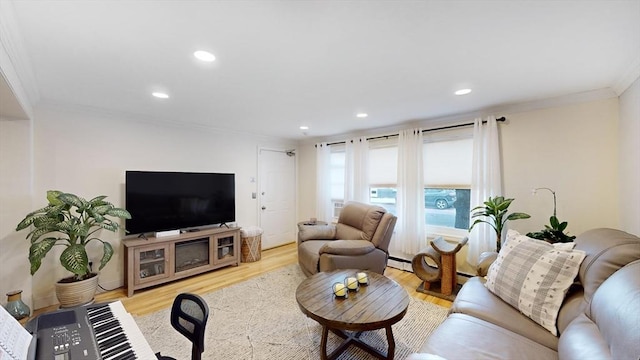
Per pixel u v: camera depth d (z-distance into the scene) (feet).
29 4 3.95
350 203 12.51
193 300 3.94
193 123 12.53
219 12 4.26
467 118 10.85
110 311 3.84
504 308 5.15
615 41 5.20
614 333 3.02
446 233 11.62
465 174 10.98
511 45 5.37
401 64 6.23
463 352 3.92
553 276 4.81
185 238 11.12
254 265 13.12
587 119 8.38
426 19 4.49
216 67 6.36
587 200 8.39
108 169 10.36
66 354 2.83
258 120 11.93
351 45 5.36
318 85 7.59
